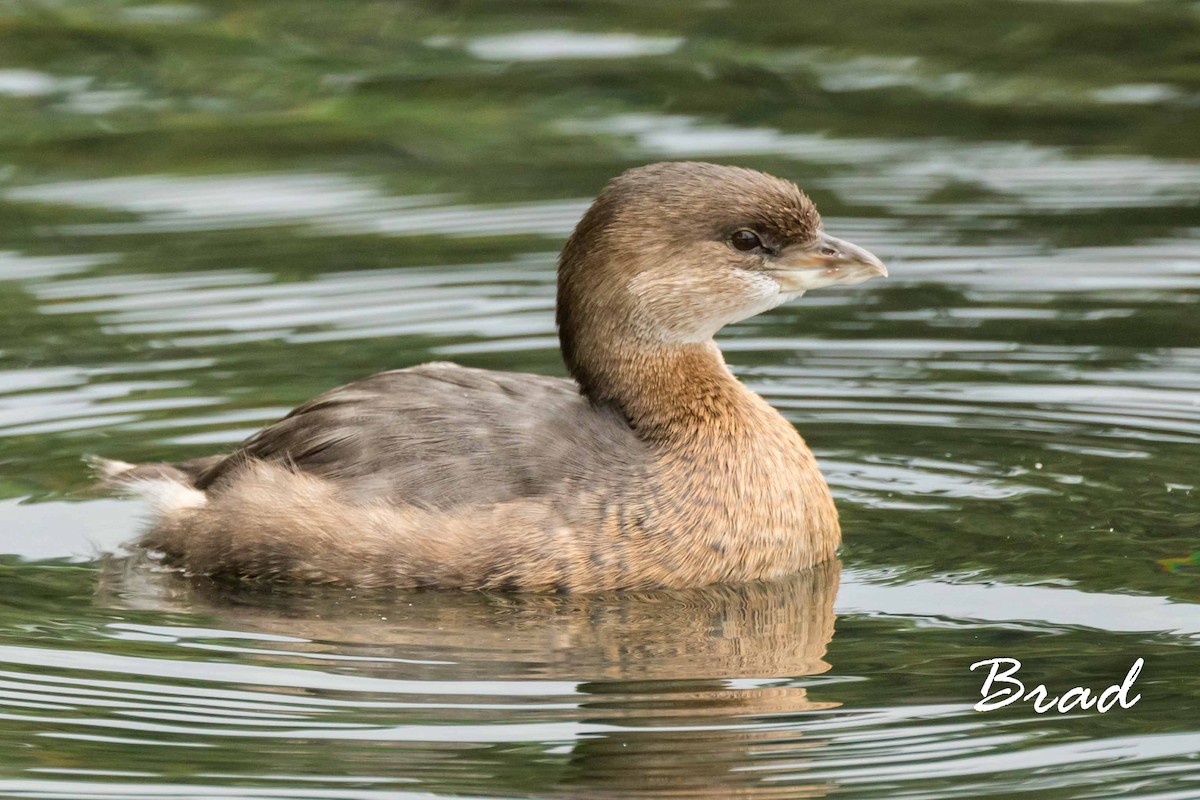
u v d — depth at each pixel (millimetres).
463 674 9984
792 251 12008
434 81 21625
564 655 10250
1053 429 13547
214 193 19047
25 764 8906
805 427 13758
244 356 15086
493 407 11734
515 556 11242
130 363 14922
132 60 22031
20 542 12062
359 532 11352
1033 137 20031
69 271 17047
